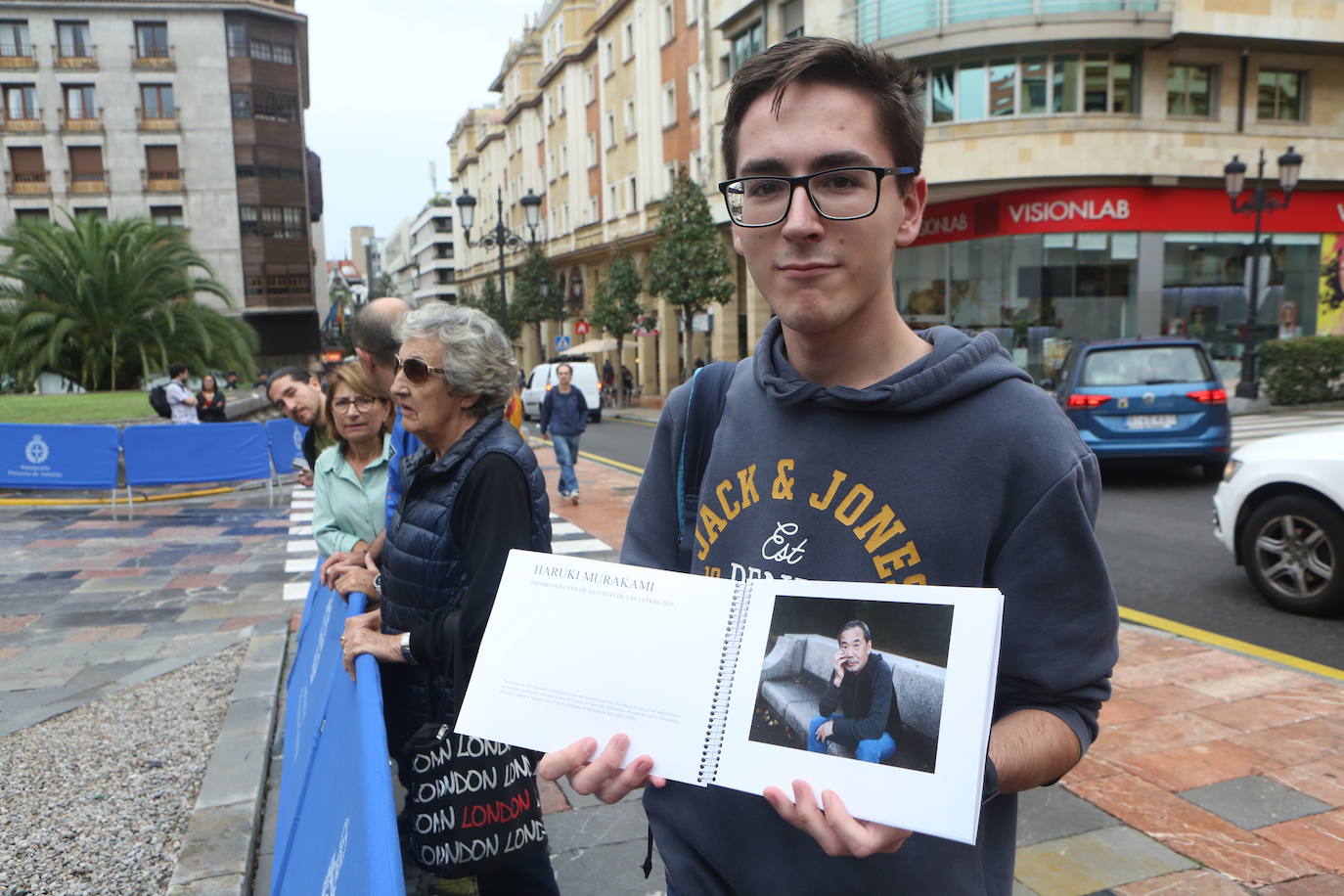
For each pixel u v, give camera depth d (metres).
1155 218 20.02
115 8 44.78
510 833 2.11
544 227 48.81
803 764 0.90
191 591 6.43
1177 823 2.80
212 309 32.00
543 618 1.07
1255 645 4.57
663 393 34.81
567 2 41.09
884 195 1.07
